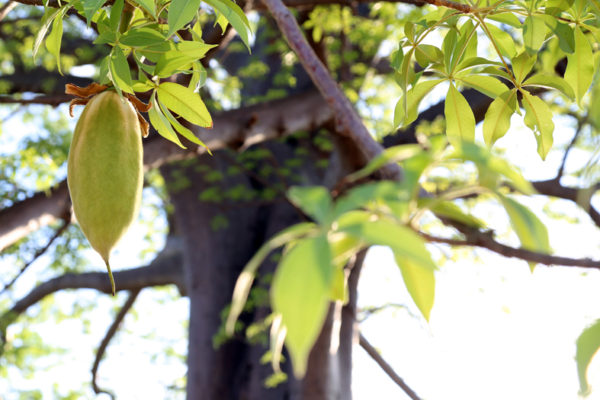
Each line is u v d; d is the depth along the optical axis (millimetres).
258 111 5453
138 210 1167
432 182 5668
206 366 7492
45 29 1421
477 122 5848
